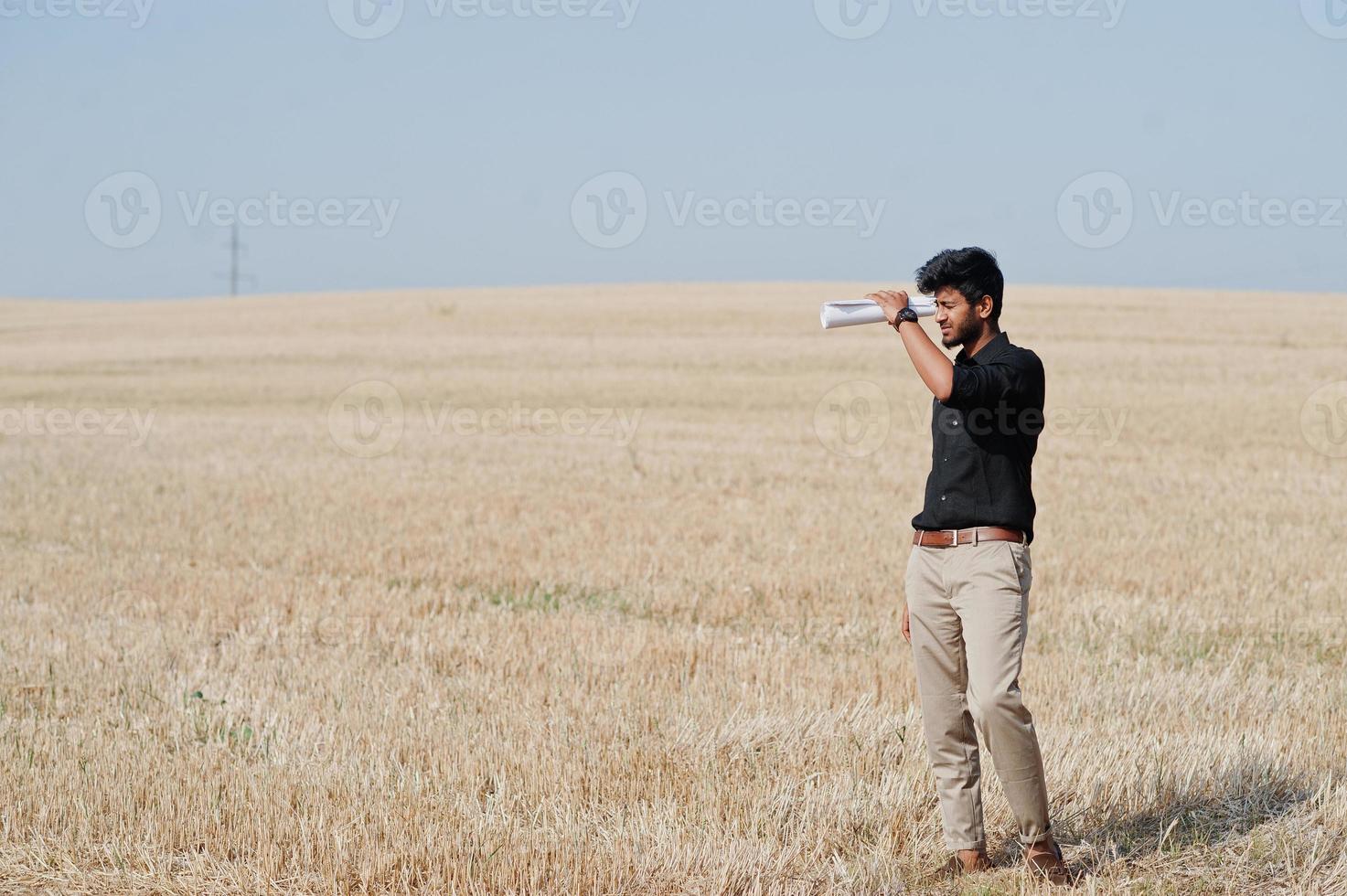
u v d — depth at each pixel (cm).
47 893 508
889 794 594
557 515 1683
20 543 1495
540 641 952
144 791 599
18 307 10094
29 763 633
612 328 5431
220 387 4069
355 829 551
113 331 6188
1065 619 1065
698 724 705
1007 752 498
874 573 1264
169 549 1445
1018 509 503
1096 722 730
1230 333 4828
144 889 513
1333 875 509
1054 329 4912
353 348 4981
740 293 7262
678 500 1836
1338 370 3831
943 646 524
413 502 1814
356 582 1222
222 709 754
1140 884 506
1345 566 1309
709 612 1101
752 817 567
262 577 1246
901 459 2336
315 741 684
